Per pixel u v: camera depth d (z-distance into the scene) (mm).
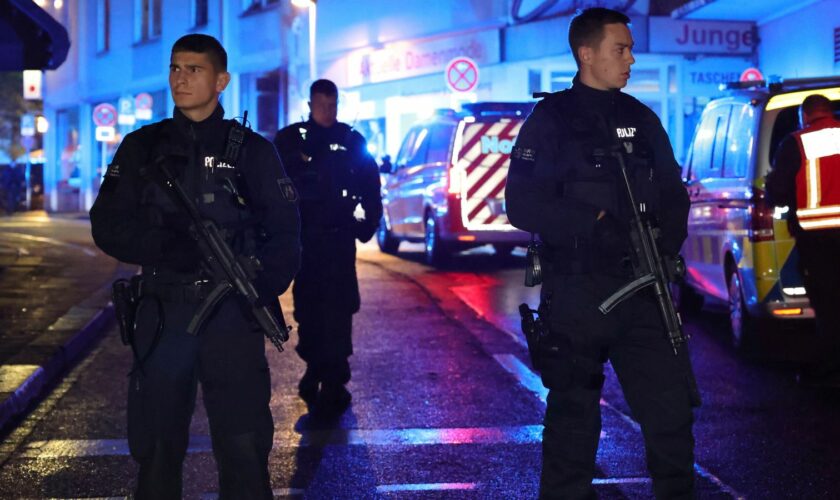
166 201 3941
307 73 32062
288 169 6602
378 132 29312
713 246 9227
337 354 6742
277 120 33969
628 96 4242
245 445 3990
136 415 3959
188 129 4004
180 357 3934
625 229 4023
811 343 8961
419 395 7395
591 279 4035
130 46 40750
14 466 5711
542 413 6863
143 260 3885
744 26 22344
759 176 8242
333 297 6707
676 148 23234
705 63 23109
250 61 34250
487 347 9281
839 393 7289
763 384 7621
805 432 6281
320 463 5738
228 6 35188
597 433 4145
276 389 7602
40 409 7109
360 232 6773
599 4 22359
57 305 11328
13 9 14062
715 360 8539
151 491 3996
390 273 15016
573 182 4070
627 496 5109
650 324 4082
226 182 3961
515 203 4070
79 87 44531
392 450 5988
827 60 19312
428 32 26906
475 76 20266
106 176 3973
